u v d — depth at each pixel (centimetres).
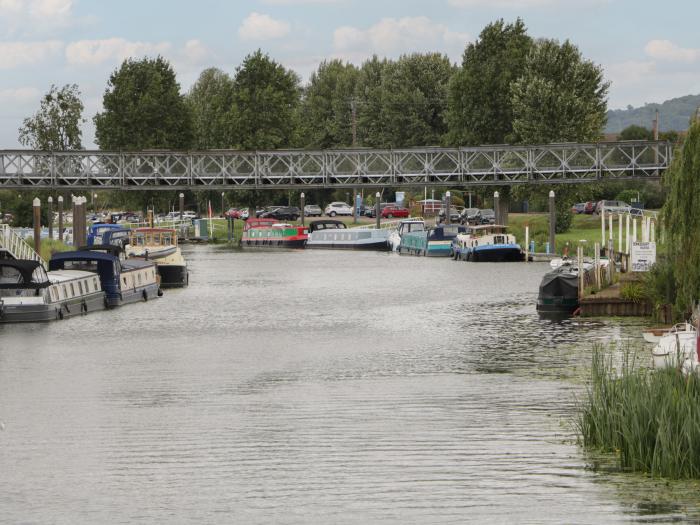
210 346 7088
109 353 6788
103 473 3794
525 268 13238
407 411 4753
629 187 19525
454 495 3478
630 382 4000
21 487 3634
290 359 6462
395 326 8006
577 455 3872
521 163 17112
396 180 16838
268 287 11450
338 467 3828
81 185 16350
